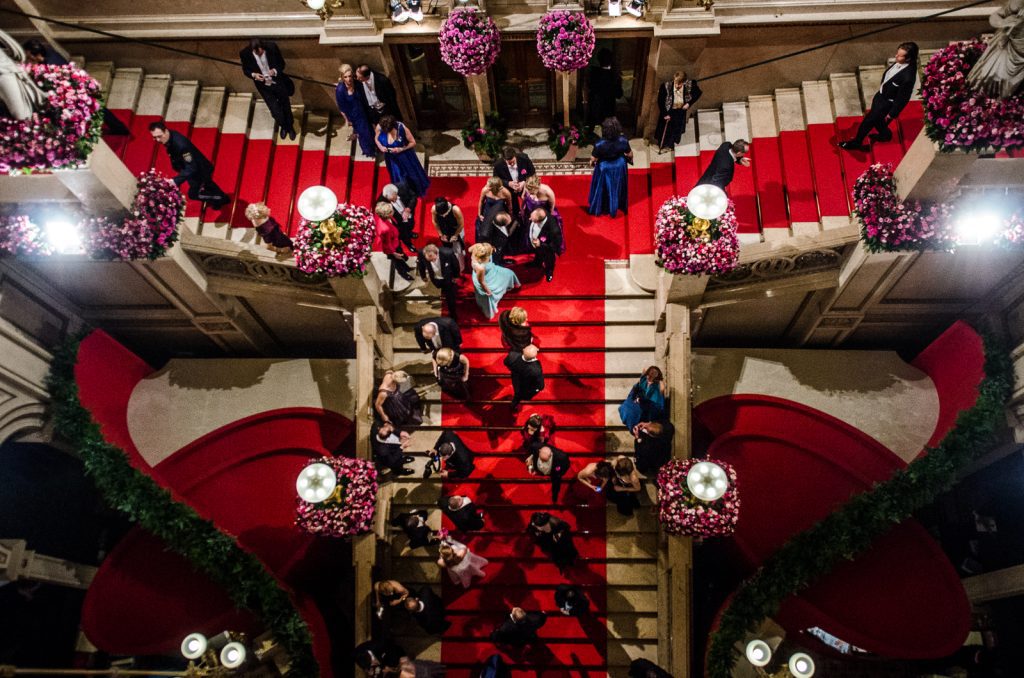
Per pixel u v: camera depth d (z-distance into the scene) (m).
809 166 10.55
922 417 10.83
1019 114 7.20
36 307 9.91
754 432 10.97
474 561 10.08
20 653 11.37
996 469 11.57
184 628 10.38
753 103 11.13
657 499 9.97
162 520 9.82
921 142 8.07
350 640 11.61
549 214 9.72
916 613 10.02
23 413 9.60
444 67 11.05
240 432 11.02
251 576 9.90
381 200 9.54
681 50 10.22
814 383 11.15
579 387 10.62
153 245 9.02
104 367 10.66
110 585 10.38
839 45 10.43
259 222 9.10
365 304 10.27
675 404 10.11
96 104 7.58
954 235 8.57
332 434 11.09
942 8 9.88
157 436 11.00
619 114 11.70
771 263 9.77
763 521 10.59
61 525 12.05
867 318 11.09
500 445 10.55
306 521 9.52
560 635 10.21
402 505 10.56
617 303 10.80
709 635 10.30
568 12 9.61
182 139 9.57
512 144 11.69
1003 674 11.09
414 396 9.89
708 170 9.59
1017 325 10.05
